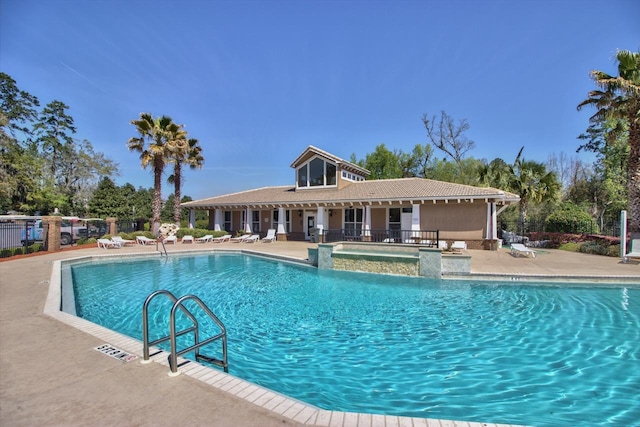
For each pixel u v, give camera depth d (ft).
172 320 11.22
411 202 63.52
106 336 15.05
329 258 43.50
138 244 71.67
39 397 9.67
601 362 16.43
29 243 59.62
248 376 15.02
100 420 8.46
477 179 86.84
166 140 80.79
